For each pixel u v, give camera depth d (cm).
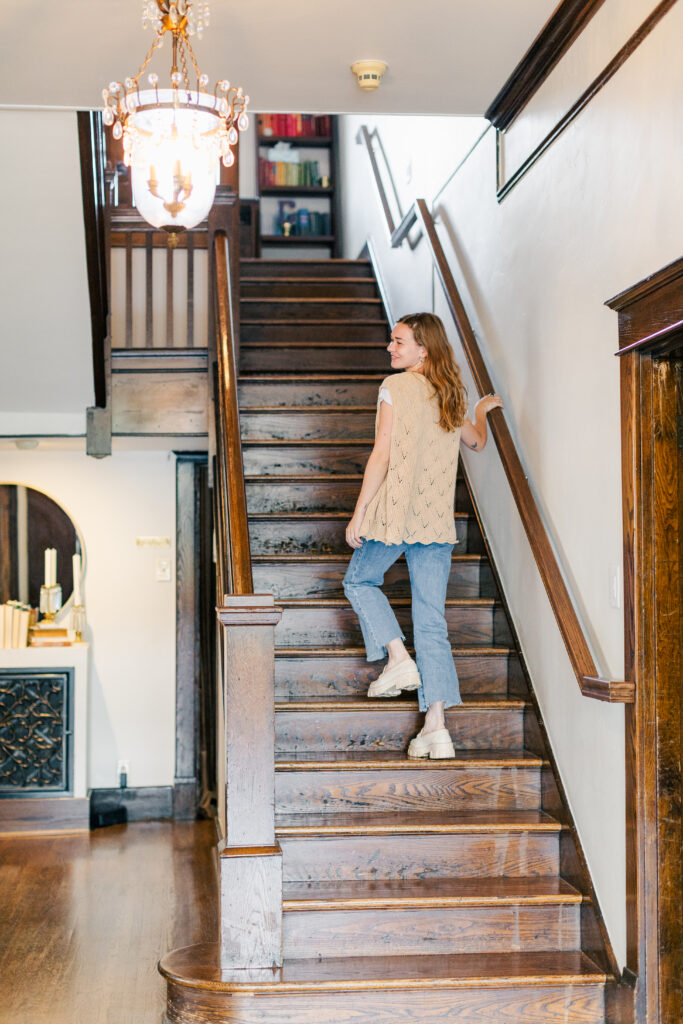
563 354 327
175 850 512
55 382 520
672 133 250
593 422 301
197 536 596
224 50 334
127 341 499
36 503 593
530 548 363
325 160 862
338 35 325
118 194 647
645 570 269
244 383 520
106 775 586
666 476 270
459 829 321
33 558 591
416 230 543
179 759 587
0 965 358
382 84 363
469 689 385
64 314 484
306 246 845
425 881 319
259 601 302
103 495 595
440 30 321
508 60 345
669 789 267
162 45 328
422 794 342
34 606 590
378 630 351
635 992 267
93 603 592
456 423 350
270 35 324
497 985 282
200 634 596
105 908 420
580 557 312
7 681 558
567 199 324
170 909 418
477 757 349
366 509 345
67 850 514
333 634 402
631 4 276
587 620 307
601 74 292
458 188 468
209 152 267
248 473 475
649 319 257
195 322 506
